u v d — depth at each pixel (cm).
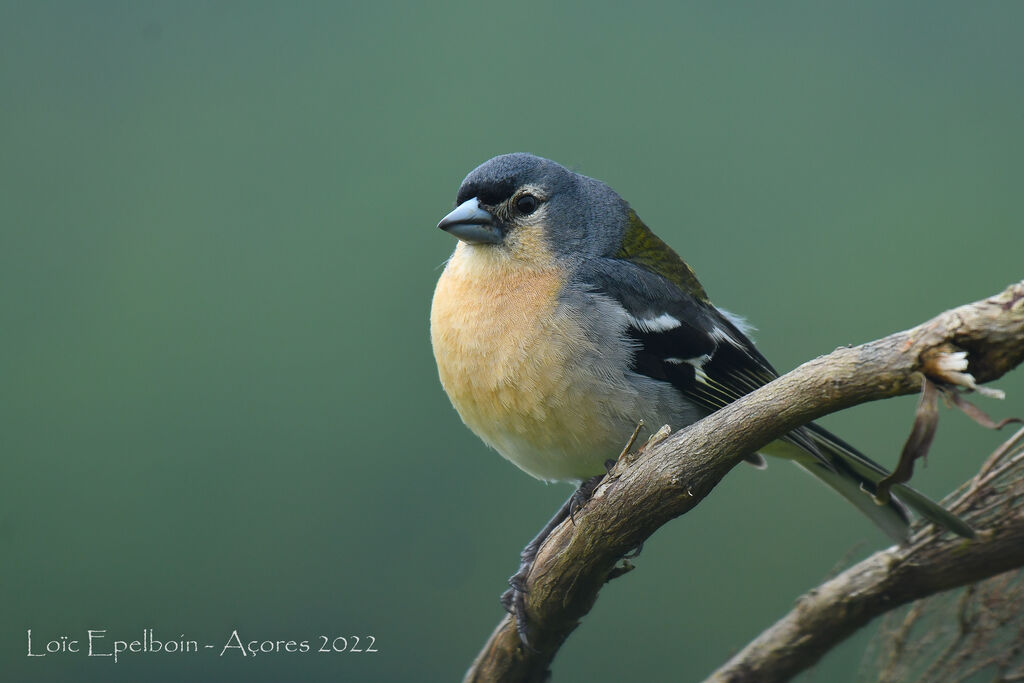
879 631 700
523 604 702
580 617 702
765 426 561
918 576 661
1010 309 476
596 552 646
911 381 505
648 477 604
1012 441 652
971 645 664
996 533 644
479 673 745
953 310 496
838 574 724
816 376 536
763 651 708
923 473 1433
